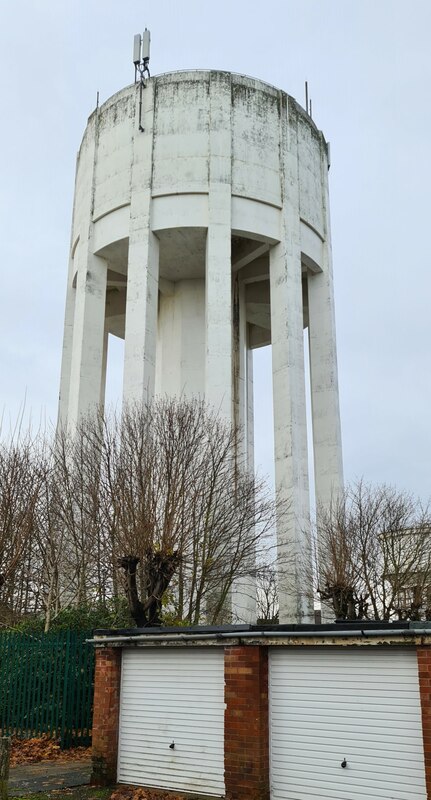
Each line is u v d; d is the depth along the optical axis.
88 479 22.06
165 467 20.52
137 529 18.41
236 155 26.84
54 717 16.33
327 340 28.80
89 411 25.25
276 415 25.75
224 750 10.69
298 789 9.95
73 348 27.59
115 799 11.04
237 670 10.70
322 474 27.41
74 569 23.25
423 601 26.58
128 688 12.46
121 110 28.30
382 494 29.34
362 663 9.68
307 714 10.09
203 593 21.56
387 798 9.11
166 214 26.19
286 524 24.19
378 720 9.40
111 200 27.44
